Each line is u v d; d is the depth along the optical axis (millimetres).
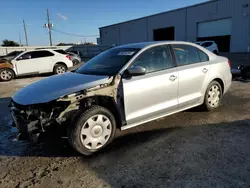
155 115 3771
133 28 38844
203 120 4309
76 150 3068
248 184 2406
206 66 4461
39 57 11867
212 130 3828
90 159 3094
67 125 3070
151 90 3607
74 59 18609
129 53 3736
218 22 25812
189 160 2920
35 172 2838
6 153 3389
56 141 3711
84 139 3084
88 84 3174
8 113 5465
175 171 2699
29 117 2955
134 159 3025
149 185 2467
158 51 3873
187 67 4133
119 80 3354
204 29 27578
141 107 3553
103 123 3232
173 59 3998
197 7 27688
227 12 24391
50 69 12195
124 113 3393
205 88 4500
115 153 3217
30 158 3211
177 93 3992
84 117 3033
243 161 2846
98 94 3170
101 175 2703
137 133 3859
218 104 4910
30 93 3244
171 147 3297
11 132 4246
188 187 2400
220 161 2861
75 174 2750
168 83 3807
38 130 2936
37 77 12312
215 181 2477
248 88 6934
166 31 33688
